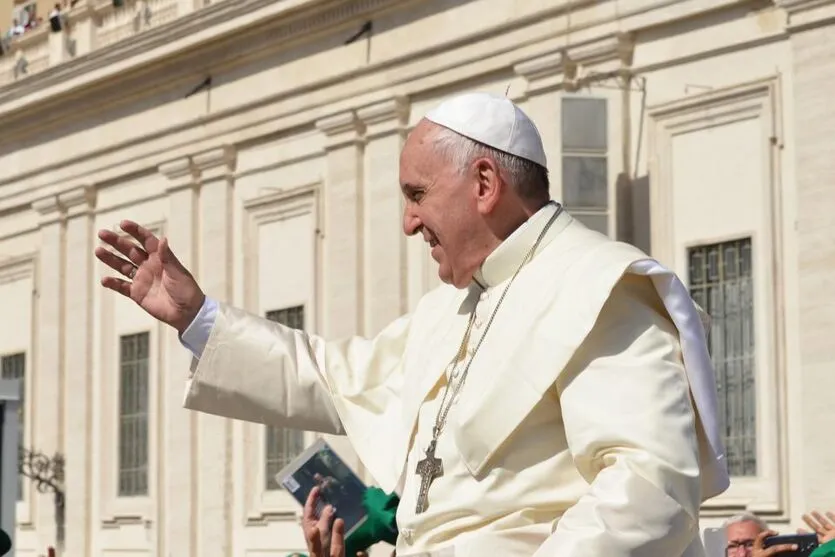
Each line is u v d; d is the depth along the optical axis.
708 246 26.52
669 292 5.75
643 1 27.53
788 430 24.97
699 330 5.79
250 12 35.50
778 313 25.22
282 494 35.16
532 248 6.26
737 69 26.31
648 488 5.38
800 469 24.69
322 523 6.75
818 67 24.88
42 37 43.72
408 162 6.40
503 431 5.91
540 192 6.37
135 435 39.56
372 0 33.03
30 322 43.16
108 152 40.72
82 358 41.16
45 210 42.66
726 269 26.20
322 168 34.66
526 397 5.87
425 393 6.48
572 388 5.77
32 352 42.91
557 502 5.86
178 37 37.53
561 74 28.56
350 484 10.16
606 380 5.70
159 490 38.22
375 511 10.60
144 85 39.25
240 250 36.81
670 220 27.05
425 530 6.13
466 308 6.60
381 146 32.97
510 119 6.30
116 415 40.12
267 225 36.22
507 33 29.89
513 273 6.28
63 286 42.09
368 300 33.09
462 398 6.15
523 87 29.55
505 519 5.89
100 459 40.44
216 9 36.28
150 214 39.56
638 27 27.58
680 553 5.49
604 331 5.80
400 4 32.47
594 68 28.25
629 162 27.73
